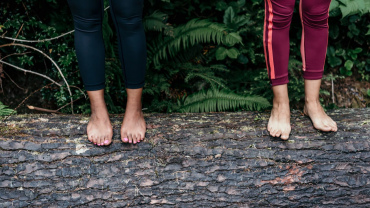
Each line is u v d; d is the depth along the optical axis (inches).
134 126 75.2
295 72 123.3
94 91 71.6
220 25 107.0
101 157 74.2
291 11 68.9
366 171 75.9
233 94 101.7
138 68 69.6
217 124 81.0
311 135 78.1
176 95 116.9
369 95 125.6
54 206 72.9
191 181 74.7
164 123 81.0
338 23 125.0
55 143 73.9
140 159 74.7
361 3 112.1
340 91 125.1
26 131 75.9
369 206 76.8
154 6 115.1
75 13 66.2
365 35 125.4
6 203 72.2
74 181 73.0
